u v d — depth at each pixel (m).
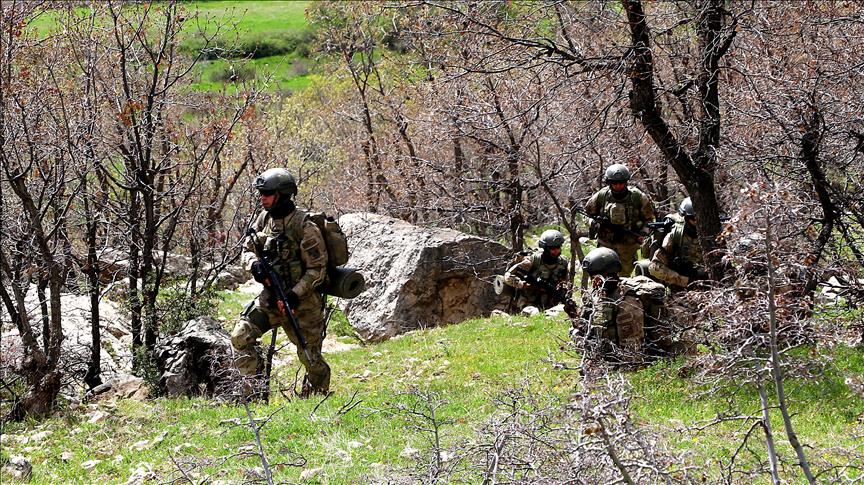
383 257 18.62
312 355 11.43
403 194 26.61
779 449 7.66
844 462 7.18
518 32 13.84
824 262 10.21
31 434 11.38
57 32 15.83
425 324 17.84
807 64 10.84
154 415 11.55
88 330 17.38
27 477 9.67
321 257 10.91
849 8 12.02
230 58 18.64
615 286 10.27
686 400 9.18
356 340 18.42
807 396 8.85
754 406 8.80
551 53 11.10
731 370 6.22
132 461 9.77
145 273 15.67
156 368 13.46
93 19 15.59
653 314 10.50
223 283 23.33
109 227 16.64
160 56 15.55
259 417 10.52
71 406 12.79
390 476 7.56
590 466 5.65
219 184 17.95
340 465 8.55
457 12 11.39
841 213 9.90
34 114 14.13
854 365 9.20
